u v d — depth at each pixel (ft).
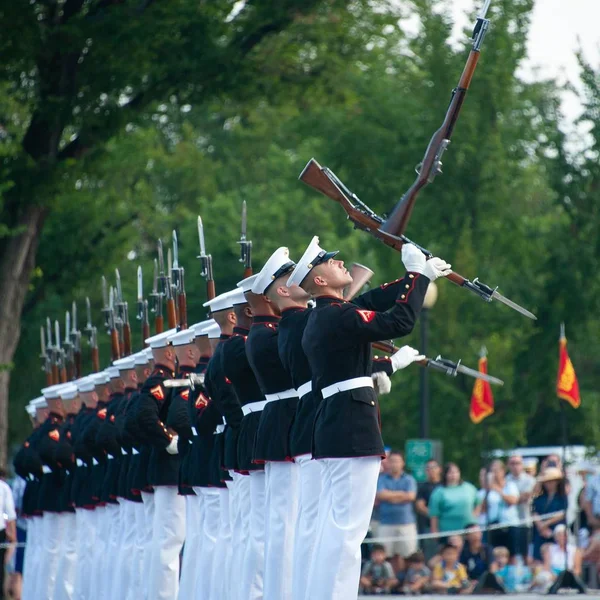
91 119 242.17
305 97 278.26
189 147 384.68
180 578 125.39
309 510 96.17
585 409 306.76
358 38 275.59
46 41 231.71
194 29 242.78
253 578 106.11
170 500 126.21
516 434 304.30
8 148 241.14
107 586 140.26
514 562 182.19
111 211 303.07
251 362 103.65
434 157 96.22
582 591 167.84
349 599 90.94
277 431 101.65
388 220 96.68
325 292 94.84
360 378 92.94
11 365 238.89
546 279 310.24
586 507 185.06
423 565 181.88
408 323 91.20
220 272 382.22
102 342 325.42
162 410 125.49
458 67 313.94
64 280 298.76
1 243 251.39
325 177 97.81
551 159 315.37
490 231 313.53
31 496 170.19
